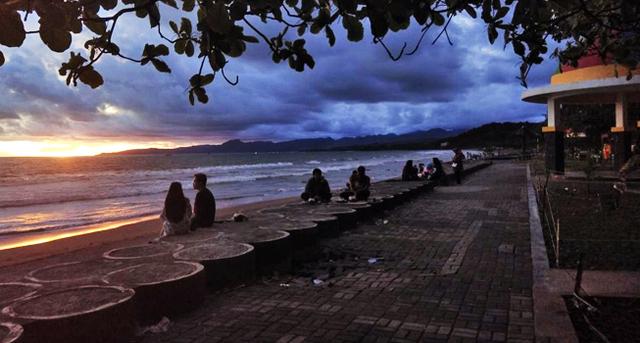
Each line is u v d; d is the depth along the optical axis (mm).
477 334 4918
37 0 1712
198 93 2465
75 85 2232
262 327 5191
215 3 1965
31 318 4328
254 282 6973
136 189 32219
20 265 9758
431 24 2477
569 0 2797
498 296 6156
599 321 4965
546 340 4500
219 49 2279
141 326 5227
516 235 10398
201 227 9188
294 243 8594
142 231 14742
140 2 2186
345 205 13055
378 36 2166
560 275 6605
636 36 3486
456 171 24406
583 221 10883
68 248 12000
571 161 40500
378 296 6242
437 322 5277
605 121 45844
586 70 19750
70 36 1822
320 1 2482
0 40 1690
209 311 5707
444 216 13438
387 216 13523
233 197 26344
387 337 4887
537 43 3055
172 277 5645
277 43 2488
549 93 20875
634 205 13023
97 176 46719
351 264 8039
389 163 79750
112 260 6602
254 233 8336
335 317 5477
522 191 20125
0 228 16469
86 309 4570
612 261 7273
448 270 7480
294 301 6066
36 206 23016
